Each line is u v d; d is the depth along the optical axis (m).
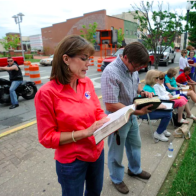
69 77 1.17
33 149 3.15
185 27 6.36
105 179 2.39
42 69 15.30
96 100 1.51
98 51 29.06
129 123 1.93
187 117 4.13
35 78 8.86
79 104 1.25
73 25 32.50
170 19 6.14
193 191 2.11
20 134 3.71
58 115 1.18
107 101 1.79
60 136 1.18
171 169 2.56
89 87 1.44
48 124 1.17
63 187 1.37
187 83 5.57
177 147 3.02
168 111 3.03
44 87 1.15
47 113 1.15
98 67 12.98
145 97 1.83
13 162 2.80
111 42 22.44
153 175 2.39
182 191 2.11
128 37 35.28
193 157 2.74
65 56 1.12
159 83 3.64
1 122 4.49
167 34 6.39
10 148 3.19
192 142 3.14
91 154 1.34
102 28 29.20
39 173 2.55
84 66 1.18
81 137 1.18
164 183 2.31
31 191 2.24
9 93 5.83
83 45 1.12
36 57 33.19
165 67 14.12
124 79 1.79
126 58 1.69
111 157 2.09
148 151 2.97
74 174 1.31
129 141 2.19
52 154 3.00
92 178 1.55
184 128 3.34
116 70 1.74
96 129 1.18
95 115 1.42
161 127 3.18
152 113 3.09
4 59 12.95
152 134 3.28
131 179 2.38
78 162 1.31
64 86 1.21
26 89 6.19
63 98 1.18
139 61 1.63
